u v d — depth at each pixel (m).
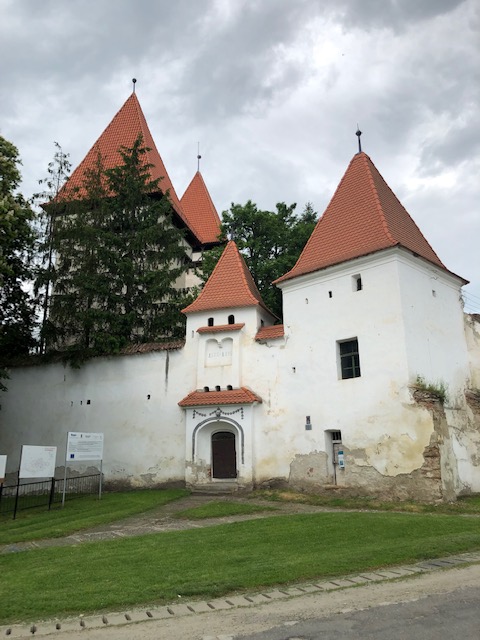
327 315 21.88
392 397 19.23
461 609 6.87
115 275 28.28
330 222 24.00
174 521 15.93
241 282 25.56
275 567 9.38
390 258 20.50
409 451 18.41
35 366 27.56
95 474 25.06
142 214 30.53
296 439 21.42
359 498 18.91
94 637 6.48
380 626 6.37
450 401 21.09
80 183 38.12
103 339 25.42
